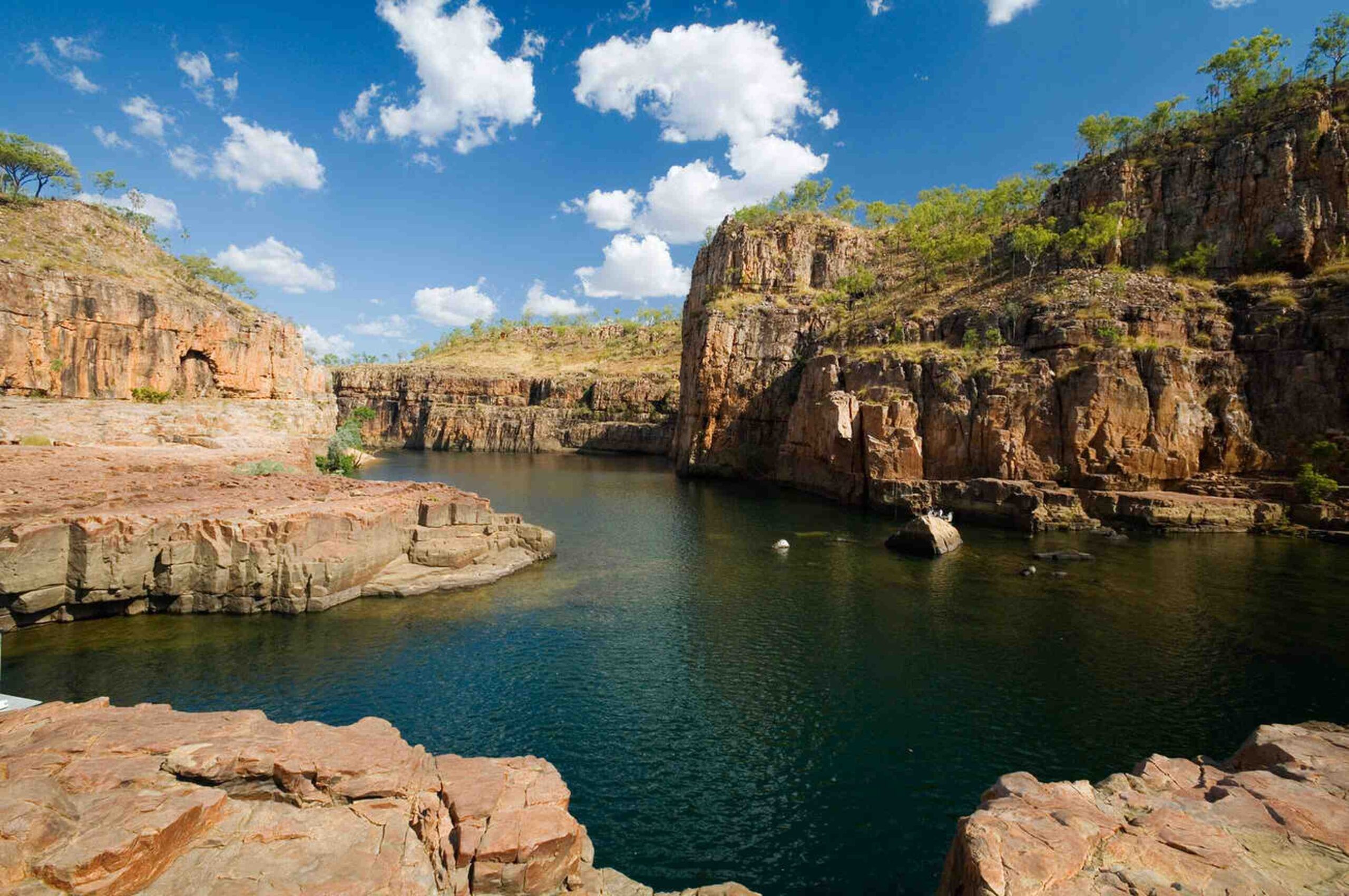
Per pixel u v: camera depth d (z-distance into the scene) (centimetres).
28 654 3112
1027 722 2650
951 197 13650
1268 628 3616
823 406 8625
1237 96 8894
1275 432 6475
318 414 10975
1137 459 6625
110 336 7950
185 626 3538
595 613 3947
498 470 12544
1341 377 6212
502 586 4469
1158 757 1723
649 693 2894
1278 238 7375
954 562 5178
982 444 7219
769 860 1877
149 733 1542
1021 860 1209
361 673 3031
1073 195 9600
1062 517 6303
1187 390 6619
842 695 2892
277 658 3166
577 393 18862
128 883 1113
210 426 8006
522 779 1631
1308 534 5794
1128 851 1256
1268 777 1548
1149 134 9794
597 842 1938
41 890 1037
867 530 6544
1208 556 5206
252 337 10212
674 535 6291
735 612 3978
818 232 13175
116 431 7006
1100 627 3675
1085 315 7262
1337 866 1208
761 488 9962
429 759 1711
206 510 3894
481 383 19512
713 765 2350
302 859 1265
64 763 1398
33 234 8494
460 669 3094
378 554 4334
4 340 7012
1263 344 6631
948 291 10125
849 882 1794
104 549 3512
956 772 2316
